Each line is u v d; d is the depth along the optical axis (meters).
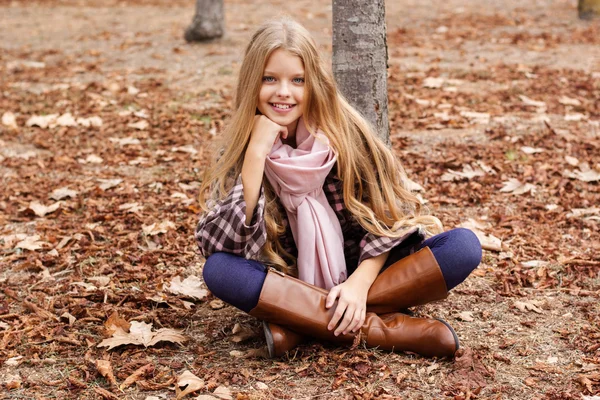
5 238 3.71
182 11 11.48
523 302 2.93
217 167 2.66
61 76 7.08
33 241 3.64
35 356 2.55
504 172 4.48
